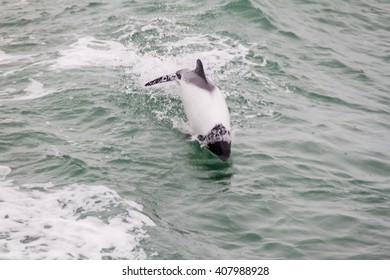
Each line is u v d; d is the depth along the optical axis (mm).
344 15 39906
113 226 19438
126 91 28641
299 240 19422
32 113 26812
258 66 31609
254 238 19484
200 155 24141
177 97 28281
